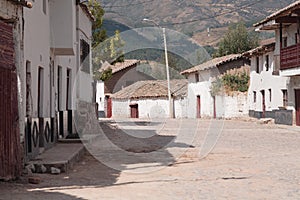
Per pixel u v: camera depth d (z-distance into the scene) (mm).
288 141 22266
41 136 14477
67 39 16938
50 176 11500
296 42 33625
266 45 38656
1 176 9922
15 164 10266
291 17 32688
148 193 9648
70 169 12766
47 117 15906
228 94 44812
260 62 41781
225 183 10906
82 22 22328
